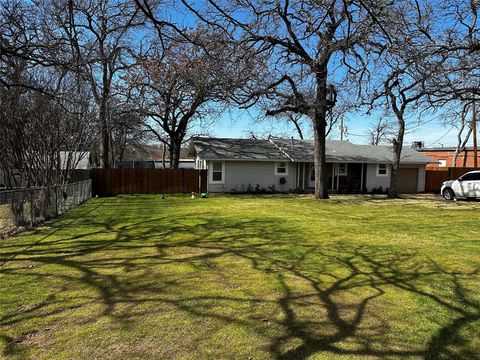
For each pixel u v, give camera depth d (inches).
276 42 583.8
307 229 386.6
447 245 310.0
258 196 835.4
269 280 212.7
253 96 645.9
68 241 317.7
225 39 275.1
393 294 191.3
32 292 188.4
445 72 354.6
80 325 150.0
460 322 157.1
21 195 382.0
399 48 313.3
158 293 188.9
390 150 1097.4
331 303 178.1
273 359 125.8
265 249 291.4
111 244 306.5
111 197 796.0
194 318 158.4
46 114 460.4
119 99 874.8
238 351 130.9
